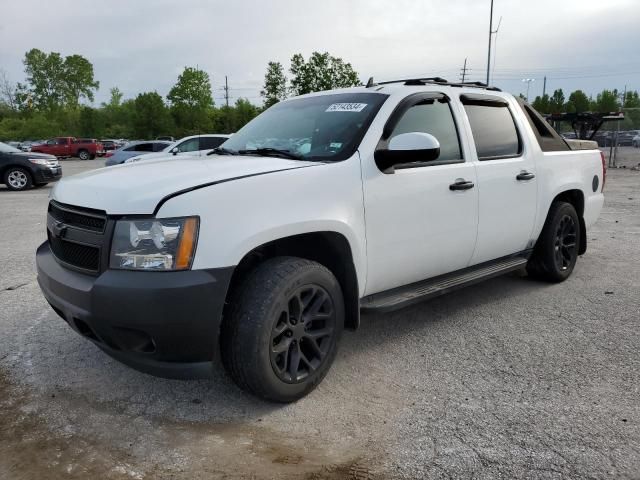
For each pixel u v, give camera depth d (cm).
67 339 402
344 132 350
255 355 281
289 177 299
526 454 258
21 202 1258
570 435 273
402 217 354
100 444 272
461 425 284
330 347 320
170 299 256
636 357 363
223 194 273
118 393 323
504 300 486
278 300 286
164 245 261
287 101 448
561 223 517
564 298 489
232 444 271
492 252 442
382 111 359
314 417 295
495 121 448
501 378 337
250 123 444
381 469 250
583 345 385
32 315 454
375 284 352
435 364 358
